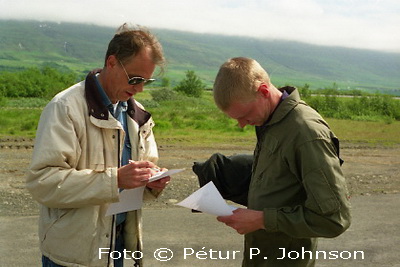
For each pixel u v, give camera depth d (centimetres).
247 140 1394
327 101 3064
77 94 254
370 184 812
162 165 946
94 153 255
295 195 247
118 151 263
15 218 568
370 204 677
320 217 231
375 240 532
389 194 740
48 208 263
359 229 566
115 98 262
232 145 1280
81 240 254
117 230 284
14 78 5091
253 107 237
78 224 253
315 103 3069
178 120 1812
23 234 518
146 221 571
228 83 234
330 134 238
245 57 244
